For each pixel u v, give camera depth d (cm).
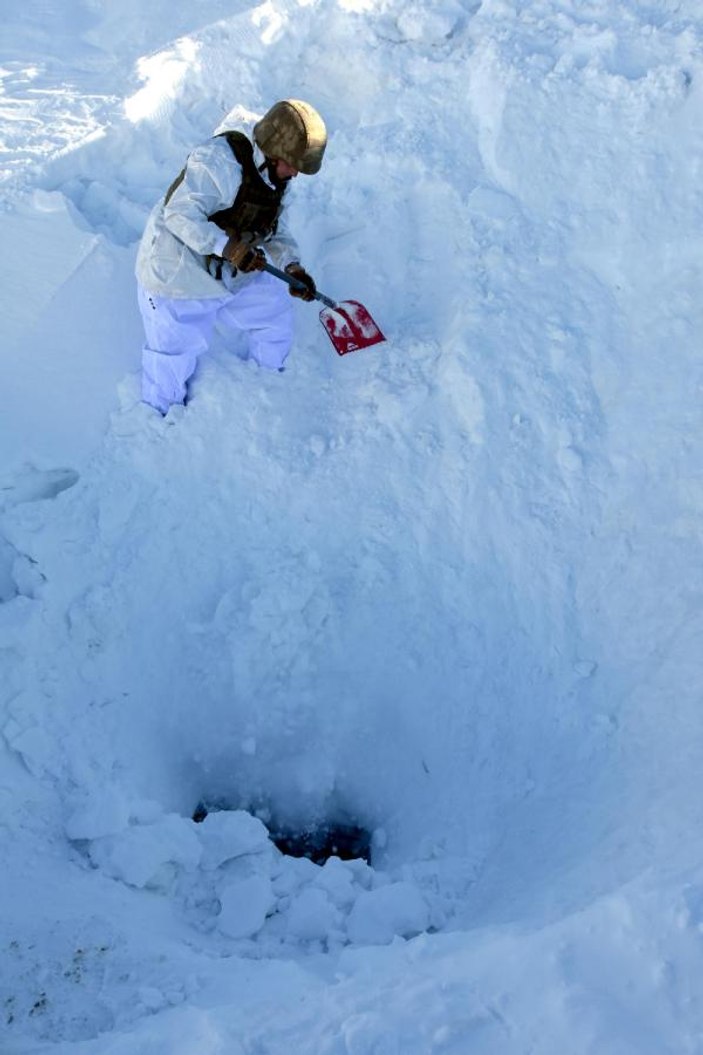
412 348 473
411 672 432
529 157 499
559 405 453
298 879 378
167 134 548
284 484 448
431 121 531
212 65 564
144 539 439
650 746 362
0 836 358
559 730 398
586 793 368
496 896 344
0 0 618
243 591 437
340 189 516
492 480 443
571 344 463
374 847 416
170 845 367
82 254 484
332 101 567
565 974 252
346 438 457
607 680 398
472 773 408
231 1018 268
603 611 414
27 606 405
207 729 430
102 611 418
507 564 436
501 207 493
